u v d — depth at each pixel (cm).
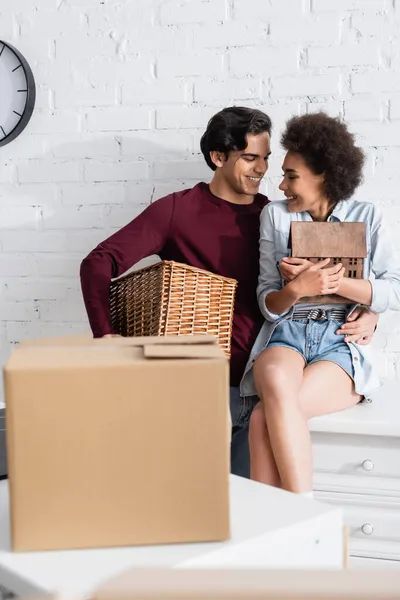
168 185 226
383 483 173
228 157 201
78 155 231
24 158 235
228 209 204
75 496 90
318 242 181
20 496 89
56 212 234
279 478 162
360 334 187
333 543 100
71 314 235
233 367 198
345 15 211
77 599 80
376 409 182
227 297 188
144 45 225
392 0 208
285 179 191
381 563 174
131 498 90
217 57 220
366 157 205
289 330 188
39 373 88
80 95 230
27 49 233
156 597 42
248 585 43
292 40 214
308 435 161
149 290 185
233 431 198
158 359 91
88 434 89
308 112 215
